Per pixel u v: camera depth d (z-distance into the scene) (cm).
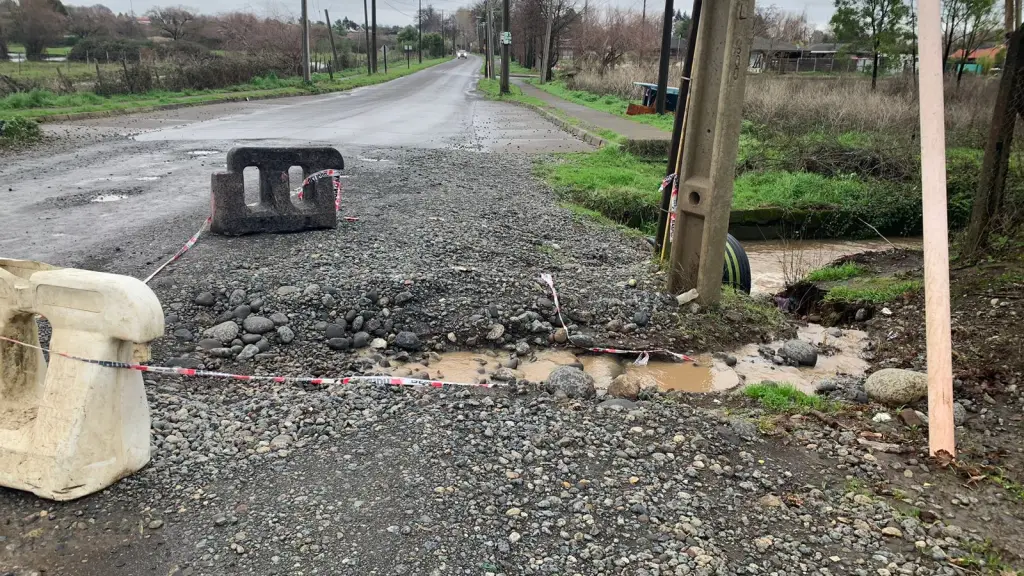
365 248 741
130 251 718
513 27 8125
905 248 1107
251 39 5662
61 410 325
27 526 311
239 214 775
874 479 374
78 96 2530
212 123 2158
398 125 2230
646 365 560
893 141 1598
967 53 2316
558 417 430
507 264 732
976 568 304
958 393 487
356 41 11019
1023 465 392
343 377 493
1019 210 775
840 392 507
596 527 320
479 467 367
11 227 826
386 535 309
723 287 720
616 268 767
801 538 321
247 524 315
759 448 404
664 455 387
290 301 582
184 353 509
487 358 552
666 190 759
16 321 348
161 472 353
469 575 287
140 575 284
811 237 1298
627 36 5134
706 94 611
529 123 2422
